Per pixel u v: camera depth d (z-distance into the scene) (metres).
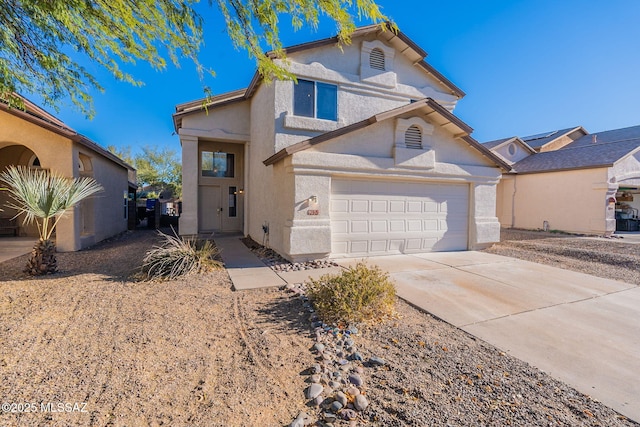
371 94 11.62
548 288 6.20
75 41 5.24
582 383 2.97
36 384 2.84
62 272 7.03
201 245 9.70
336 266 7.79
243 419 2.46
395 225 9.49
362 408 2.58
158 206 19.17
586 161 15.55
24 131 9.37
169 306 4.88
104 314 4.52
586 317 4.68
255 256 9.21
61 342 3.65
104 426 2.34
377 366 3.25
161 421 2.41
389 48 11.84
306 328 4.19
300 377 3.06
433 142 9.73
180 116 12.05
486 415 2.50
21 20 4.80
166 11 4.43
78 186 7.37
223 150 15.04
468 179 10.30
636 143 15.16
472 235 10.57
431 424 2.39
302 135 10.28
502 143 20.66
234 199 15.35
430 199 10.02
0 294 5.35
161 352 3.47
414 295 5.66
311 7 4.20
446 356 3.46
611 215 14.48
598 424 2.41
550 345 3.76
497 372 3.14
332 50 10.90
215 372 3.11
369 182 9.08
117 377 2.98
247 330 4.09
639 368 3.26
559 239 13.66
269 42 4.88
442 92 13.31
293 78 5.49
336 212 8.68
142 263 7.72
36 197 6.62
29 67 5.58
